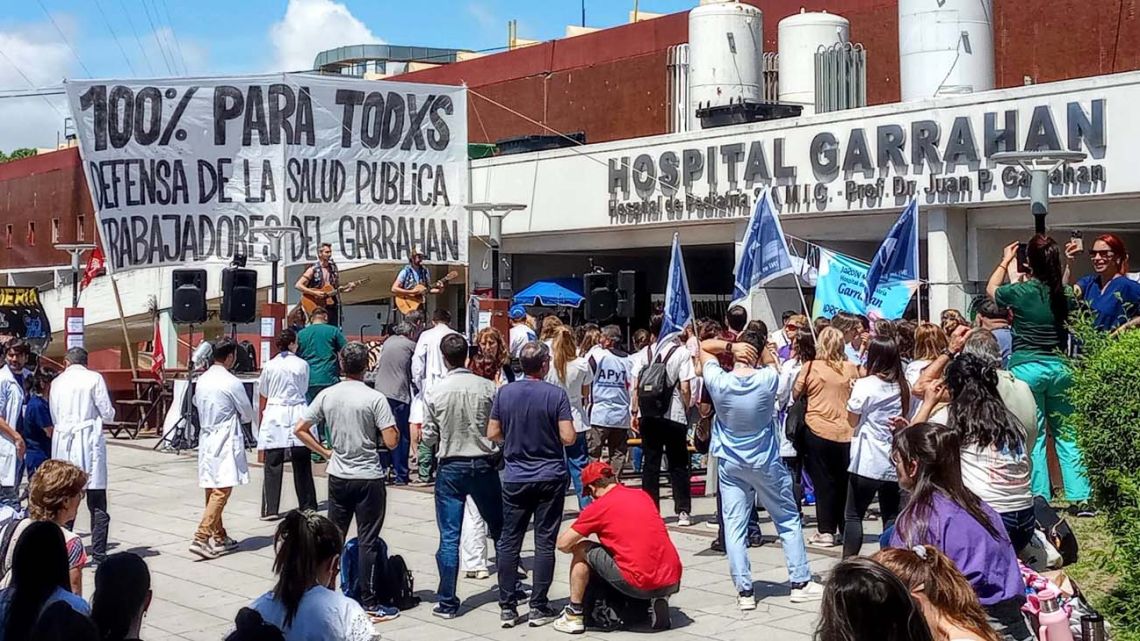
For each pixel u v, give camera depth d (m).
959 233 20.30
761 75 26.73
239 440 12.91
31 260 49.91
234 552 13.04
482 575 11.59
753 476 9.84
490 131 37.06
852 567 4.15
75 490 7.74
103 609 5.70
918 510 5.98
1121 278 10.90
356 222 24.66
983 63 22.14
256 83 24.20
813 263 20.81
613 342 14.28
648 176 24.27
